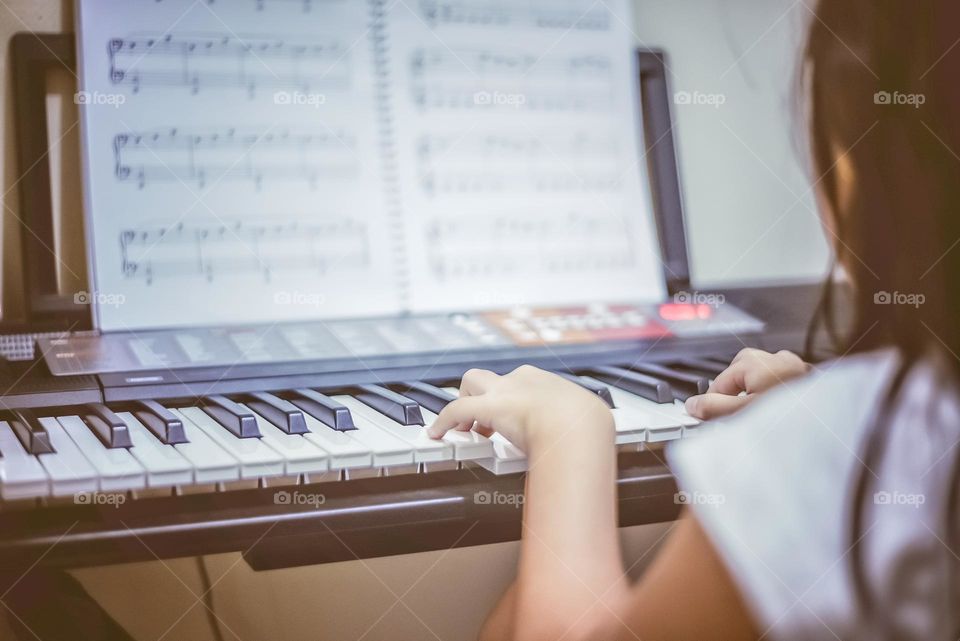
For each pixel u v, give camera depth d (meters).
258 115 0.91
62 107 0.98
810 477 0.53
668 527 0.88
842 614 0.51
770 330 0.97
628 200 1.04
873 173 0.55
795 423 0.54
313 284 0.91
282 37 0.93
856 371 0.55
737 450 0.54
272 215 0.90
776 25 1.30
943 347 0.52
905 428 0.52
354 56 0.95
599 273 1.02
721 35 1.29
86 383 0.76
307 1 0.94
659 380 0.80
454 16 0.99
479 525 0.65
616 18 1.06
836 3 0.56
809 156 0.58
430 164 0.97
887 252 0.54
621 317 0.98
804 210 1.32
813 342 0.76
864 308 0.55
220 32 0.90
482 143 0.99
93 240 0.85
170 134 0.88
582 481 0.61
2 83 0.98
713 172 1.29
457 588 1.19
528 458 0.63
